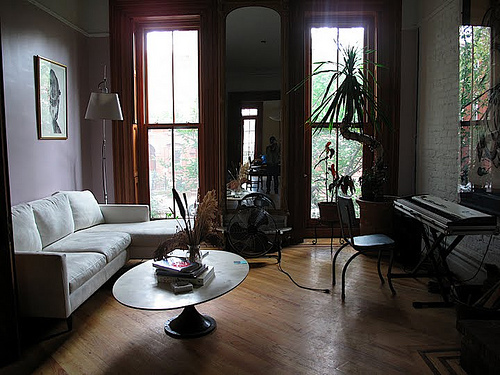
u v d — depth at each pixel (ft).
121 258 12.25
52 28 13.64
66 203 12.79
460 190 12.09
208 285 8.50
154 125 16.88
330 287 11.84
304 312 10.17
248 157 15.93
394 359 8.02
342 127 14.61
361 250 10.87
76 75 15.33
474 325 7.59
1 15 11.09
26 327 9.48
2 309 7.88
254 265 13.83
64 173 14.47
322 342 8.69
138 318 9.94
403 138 16.21
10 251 7.84
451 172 13.19
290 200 16.28
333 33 16.29
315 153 16.69
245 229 13.65
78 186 15.52
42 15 13.03
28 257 8.67
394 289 11.66
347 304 10.63
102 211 14.60
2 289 7.86
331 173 16.66
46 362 7.99
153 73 16.80
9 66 11.43
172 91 16.78
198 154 16.88
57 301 8.77
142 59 16.67
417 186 16.05
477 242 11.66
